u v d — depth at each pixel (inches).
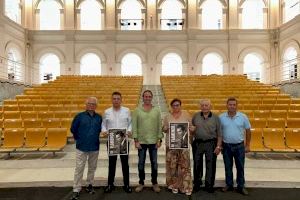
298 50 772.0
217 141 212.8
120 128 211.8
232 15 907.4
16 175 249.4
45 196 207.6
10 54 829.8
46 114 370.0
